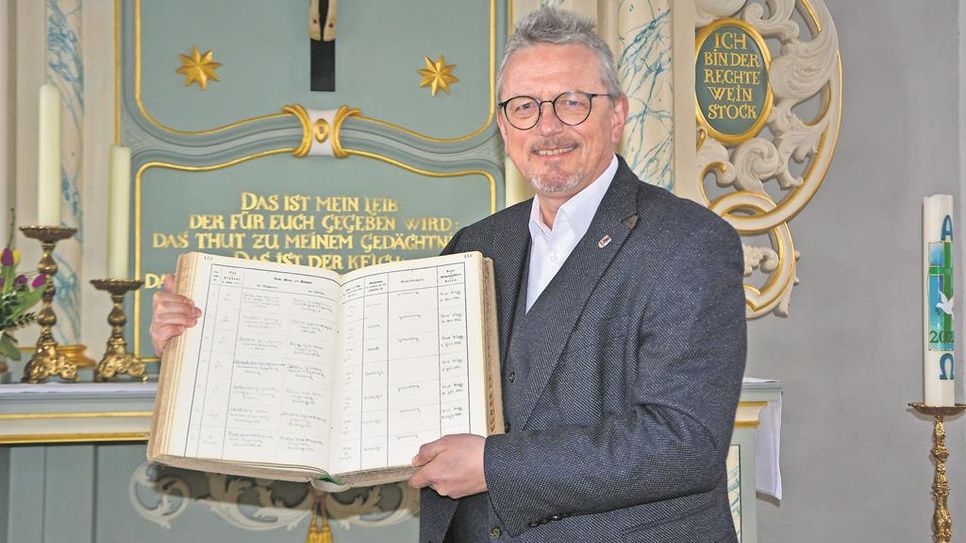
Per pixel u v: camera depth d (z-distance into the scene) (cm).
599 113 172
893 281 376
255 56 319
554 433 152
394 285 179
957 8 381
